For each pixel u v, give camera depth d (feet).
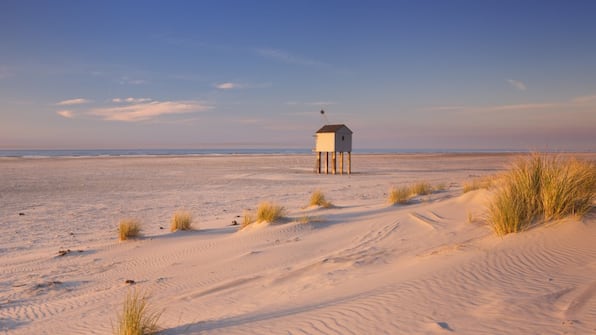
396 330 12.76
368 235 33.27
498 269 17.87
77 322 18.49
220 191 89.40
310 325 14.06
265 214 42.24
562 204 24.59
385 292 16.48
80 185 101.86
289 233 37.06
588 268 16.76
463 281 16.70
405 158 293.43
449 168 169.37
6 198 77.41
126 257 33.01
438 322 12.91
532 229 23.66
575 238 20.80
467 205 38.96
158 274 27.22
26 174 136.05
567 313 12.51
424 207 43.06
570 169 27.50
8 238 43.55
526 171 27.68
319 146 149.48
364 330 13.10
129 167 177.68
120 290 23.89
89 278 27.55
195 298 20.45
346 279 20.38
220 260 29.53
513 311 13.05
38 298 23.63
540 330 11.57
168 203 70.64
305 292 18.89
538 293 14.49
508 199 25.81
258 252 30.66
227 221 50.52
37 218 56.18
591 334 11.02
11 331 18.34
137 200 74.69
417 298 15.31
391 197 53.11
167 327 15.80
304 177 128.98
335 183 107.45
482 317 12.90
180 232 42.27
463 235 27.37
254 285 21.90
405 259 23.36
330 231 36.94
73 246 38.88
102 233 45.65
